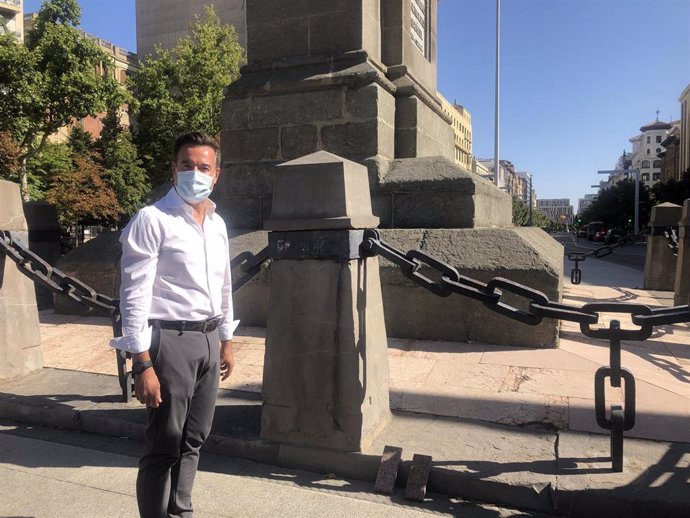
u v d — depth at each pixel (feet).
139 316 7.24
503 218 25.14
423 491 9.25
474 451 10.10
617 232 208.74
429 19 28.35
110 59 72.64
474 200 19.75
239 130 23.62
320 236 10.09
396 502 9.25
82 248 24.58
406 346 17.38
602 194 240.32
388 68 24.09
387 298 18.53
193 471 8.27
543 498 8.86
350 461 10.05
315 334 10.24
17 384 14.60
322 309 10.16
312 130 22.38
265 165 23.16
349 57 22.00
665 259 33.71
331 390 10.16
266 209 23.07
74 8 67.41
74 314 23.86
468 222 19.81
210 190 7.94
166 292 7.64
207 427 8.24
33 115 66.64
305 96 22.47
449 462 9.70
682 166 242.78
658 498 8.30
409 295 18.26
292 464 10.48
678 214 33.42
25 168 75.36
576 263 37.17
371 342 10.55
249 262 11.10
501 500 9.08
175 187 7.84
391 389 13.46
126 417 12.26
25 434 12.40
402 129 23.72
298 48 22.99
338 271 10.03
